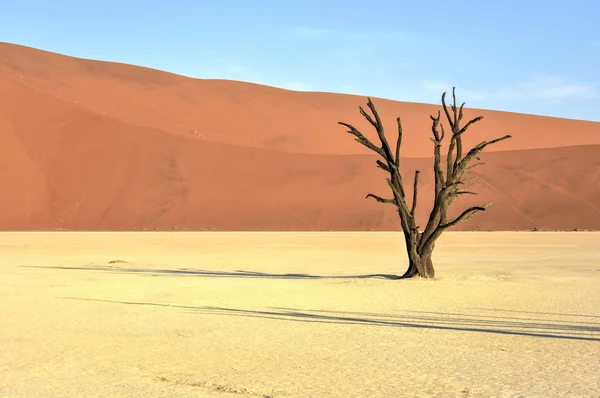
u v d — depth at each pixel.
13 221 76.69
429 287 23.14
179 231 76.19
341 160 96.12
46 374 10.20
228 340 13.05
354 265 34.28
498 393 9.14
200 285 23.66
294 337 13.40
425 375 10.20
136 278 26.39
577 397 8.95
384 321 15.51
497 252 44.19
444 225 25.83
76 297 19.94
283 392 9.19
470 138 124.88
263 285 23.75
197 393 9.12
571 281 25.23
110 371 10.41
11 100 89.69
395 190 26.36
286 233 71.69
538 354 11.76
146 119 102.50
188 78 123.81
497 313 16.91
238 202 84.94
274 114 118.12
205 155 90.81
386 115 126.56
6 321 15.29
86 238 58.62
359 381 9.80
